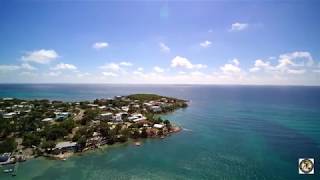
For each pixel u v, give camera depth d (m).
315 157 89.88
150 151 98.69
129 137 117.81
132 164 83.94
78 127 127.31
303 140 115.06
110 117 150.00
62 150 94.12
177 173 76.19
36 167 80.69
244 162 85.62
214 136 123.31
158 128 130.88
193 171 77.75
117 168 80.25
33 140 100.12
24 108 183.25
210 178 72.31
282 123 158.75
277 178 71.56
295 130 137.38
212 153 95.50
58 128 113.94
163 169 79.38
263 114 199.00
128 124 140.12
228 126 148.62
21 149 96.25
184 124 154.62
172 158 90.06
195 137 121.44
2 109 178.88
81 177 72.88
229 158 89.69
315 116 188.00
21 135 113.88
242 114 198.75
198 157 91.06
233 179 71.50
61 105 198.00
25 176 73.31
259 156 91.62
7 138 106.19
